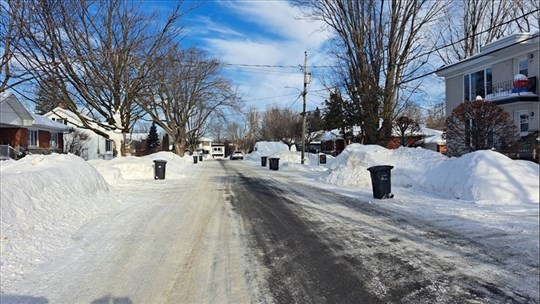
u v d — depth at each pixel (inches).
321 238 264.8
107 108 770.2
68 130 1603.1
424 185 505.0
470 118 688.4
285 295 167.3
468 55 1333.7
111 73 708.0
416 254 225.3
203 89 1617.9
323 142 2476.6
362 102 1104.8
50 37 535.2
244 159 2518.5
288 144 2822.3
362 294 167.8
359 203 422.3
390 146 1015.0
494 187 406.6
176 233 281.0
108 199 432.8
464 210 358.6
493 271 195.2
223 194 516.1
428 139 1531.7
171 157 1346.0
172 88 1197.7
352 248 239.1
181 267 204.5
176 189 579.2
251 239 263.3
